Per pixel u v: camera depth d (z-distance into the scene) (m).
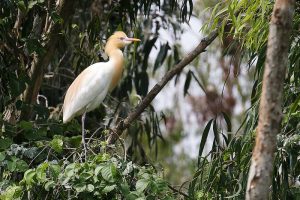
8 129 10.98
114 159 8.84
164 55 14.35
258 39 9.10
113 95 14.45
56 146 9.63
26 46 11.17
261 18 8.73
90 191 8.52
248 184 6.90
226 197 9.26
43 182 8.88
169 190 9.52
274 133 6.80
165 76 11.07
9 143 10.28
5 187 9.84
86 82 11.33
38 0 11.34
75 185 8.57
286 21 6.79
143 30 14.69
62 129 11.57
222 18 10.89
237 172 9.68
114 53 11.65
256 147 6.87
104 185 8.57
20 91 11.00
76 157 9.79
